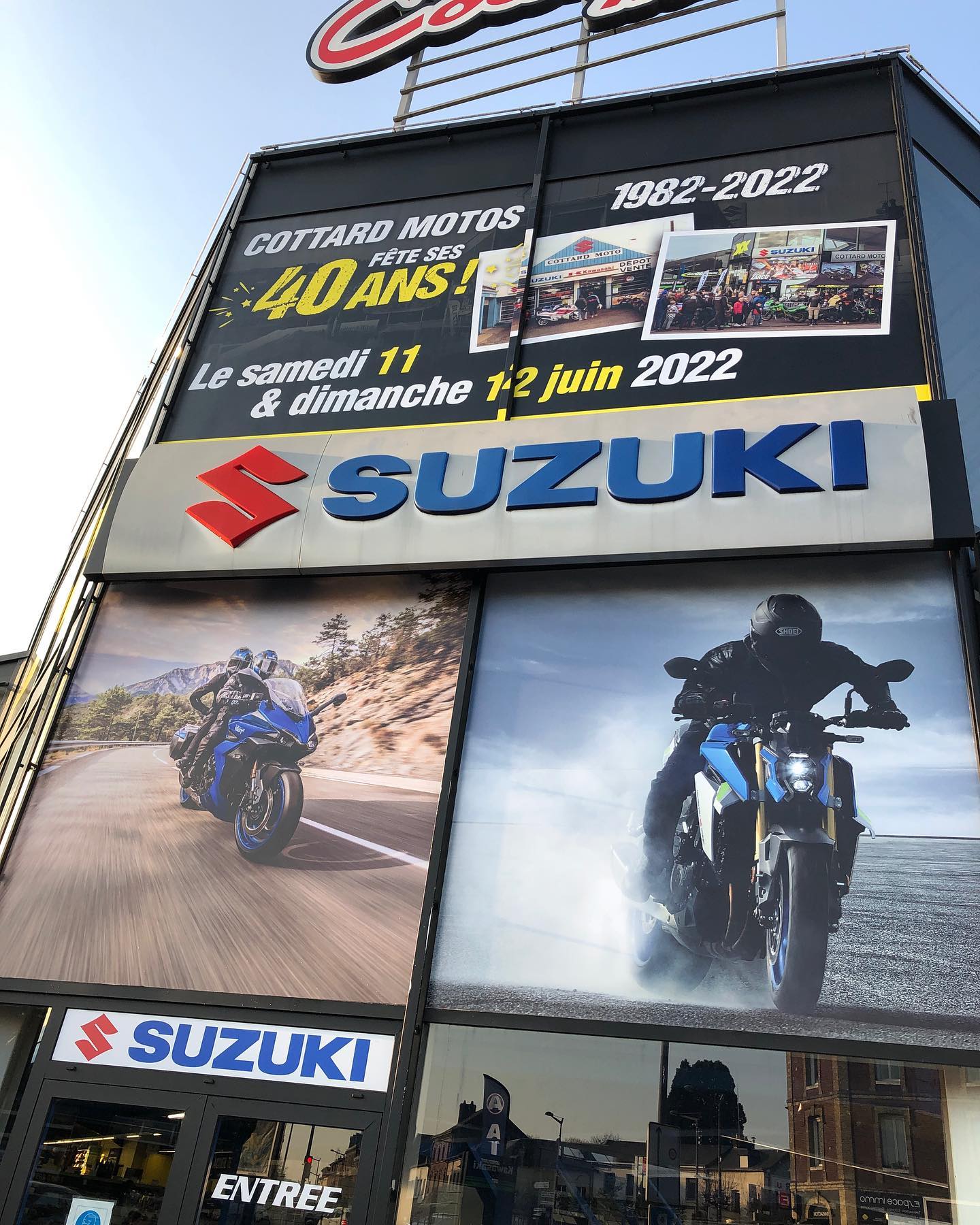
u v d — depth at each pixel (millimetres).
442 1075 7535
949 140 11695
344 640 9656
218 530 9977
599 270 11180
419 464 9906
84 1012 8258
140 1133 7742
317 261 12391
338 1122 7457
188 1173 7531
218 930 8375
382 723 9117
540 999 7598
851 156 11148
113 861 8898
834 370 9711
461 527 9461
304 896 8414
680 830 8031
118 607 10328
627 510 9102
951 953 7137
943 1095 6824
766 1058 7211
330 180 13164
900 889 7434
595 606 9188
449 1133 7336
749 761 8156
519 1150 7223
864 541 8398
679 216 11258
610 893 7922
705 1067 7262
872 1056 6926
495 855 8258
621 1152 7109
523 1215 7020
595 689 8805
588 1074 7406
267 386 11445
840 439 8828
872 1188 6680
